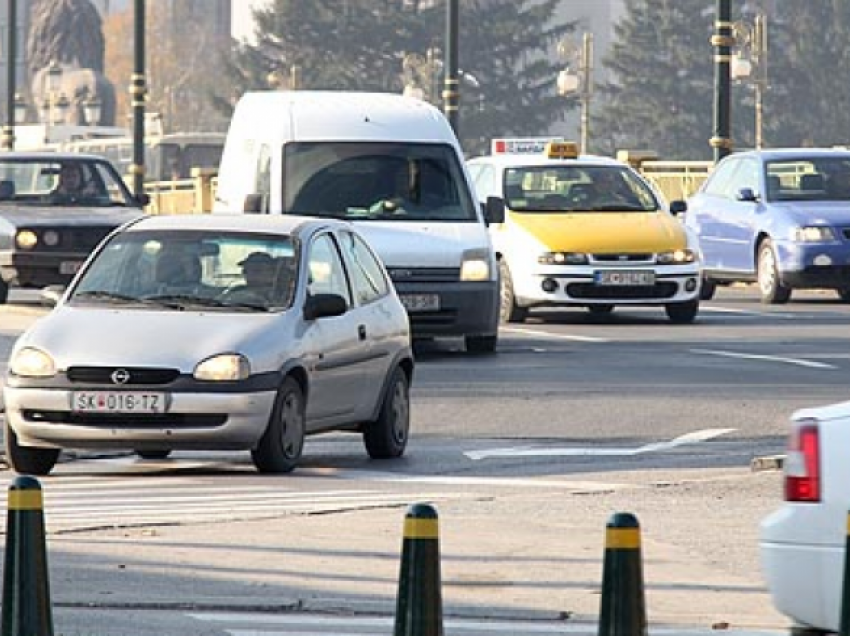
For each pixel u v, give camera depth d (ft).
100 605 90.02
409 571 61.36
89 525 111.75
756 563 101.65
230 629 85.35
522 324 239.91
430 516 61.46
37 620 64.03
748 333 230.48
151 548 104.58
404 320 147.33
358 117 212.43
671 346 214.90
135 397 128.98
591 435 152.87
